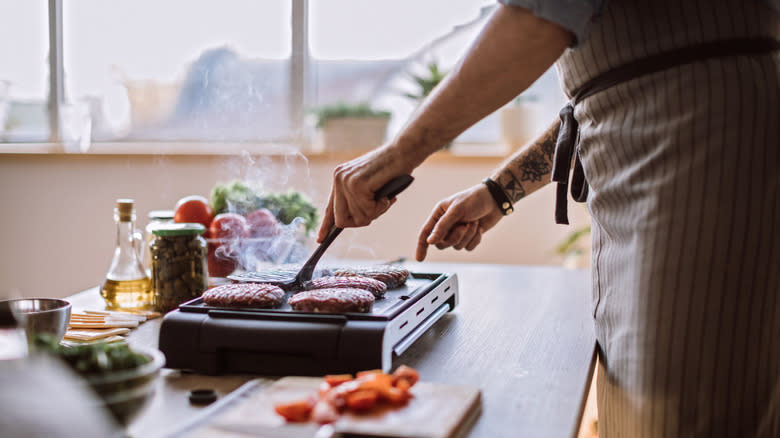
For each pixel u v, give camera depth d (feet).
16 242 9.65
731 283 2.61
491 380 2.59
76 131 10.01
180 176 9.39
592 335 3.30
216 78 9.74
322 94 9.78
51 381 1.43
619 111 2.83
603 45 2.79
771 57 2.70
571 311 3.87
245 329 2.67
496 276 5.12
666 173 2.65
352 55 9.60
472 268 5.52
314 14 9.59
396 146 2.80
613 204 2.93
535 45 2.42
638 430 2.75
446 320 3.65
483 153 8.93
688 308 2.63
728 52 2.62
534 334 3.33
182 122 9.89
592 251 3.27
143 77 9.85
